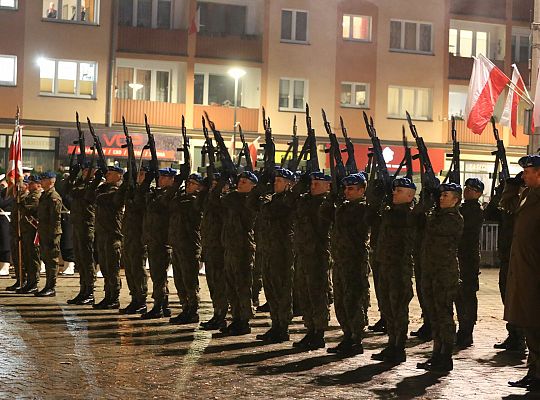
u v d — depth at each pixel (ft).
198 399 26.78
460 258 38.99
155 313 44.60
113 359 33.01
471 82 79.20
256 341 37.86
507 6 132.05
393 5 126.62
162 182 44.93
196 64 120.06
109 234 47.57
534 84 76.54
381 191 34.22
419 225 32.73
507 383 30.30
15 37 112.16
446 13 128.77
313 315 36.22
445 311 32.07
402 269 33.19
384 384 29.53
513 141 128.47
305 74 123.13
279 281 37.81
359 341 34.88
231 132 119.96
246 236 39.52
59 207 53.78
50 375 29.91
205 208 41.65
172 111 118.21
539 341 29.37
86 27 114.42
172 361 32.86
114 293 47.98
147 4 120.57
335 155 36.14
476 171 128.36
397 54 126.72
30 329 40.04
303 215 36.35
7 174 58.03
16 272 56.85
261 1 121.90
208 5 122.83
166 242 44.52
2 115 111.86
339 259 34.81
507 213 37.91
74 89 114.73
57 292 55.77
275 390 28.19
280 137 121.39
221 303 41.14
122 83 120.06
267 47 121.70
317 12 123.65
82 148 51.39
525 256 29.19
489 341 40.09
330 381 29.78
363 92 126.31
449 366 32.09
